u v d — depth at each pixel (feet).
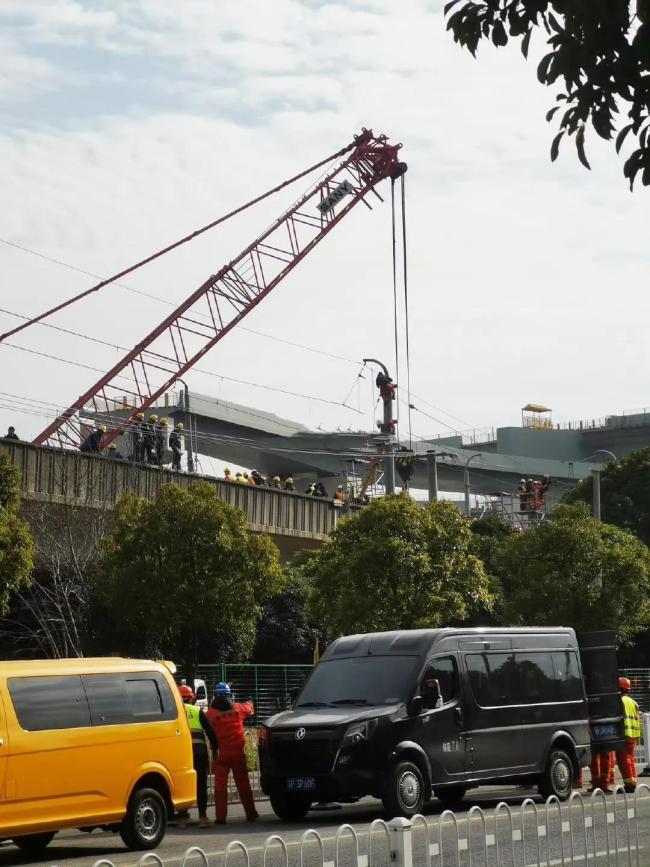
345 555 139.85
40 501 148.56
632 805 43.47
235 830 65.92
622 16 25.88
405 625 136.77
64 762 54.24
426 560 137.28
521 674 74.84
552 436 534.37
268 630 168.86
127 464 165.07
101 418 212.43
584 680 80.53
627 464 248.93
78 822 54.54
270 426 364.99
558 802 39.65
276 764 67.97
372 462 271.28
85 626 142.72
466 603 141.90
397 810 65.10
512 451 527.40
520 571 166.40
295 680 142.51
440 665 70.33
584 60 26.43
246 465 378.94
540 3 27.20
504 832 37.50
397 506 139.74
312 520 210.18
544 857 38.75
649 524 242.37
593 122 27.04
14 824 51.80
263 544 133.49
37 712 53.83
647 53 25.90
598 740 79.71
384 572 136.15
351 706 69.05
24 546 102.89
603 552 163.53
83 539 148.25
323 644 174.19
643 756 107.76
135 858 53.26
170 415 326.44
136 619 132.36
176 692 61.52
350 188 301.63
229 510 133.08
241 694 136.67
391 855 33.04
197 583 129.70
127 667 59.16
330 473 363.35
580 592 161.68
